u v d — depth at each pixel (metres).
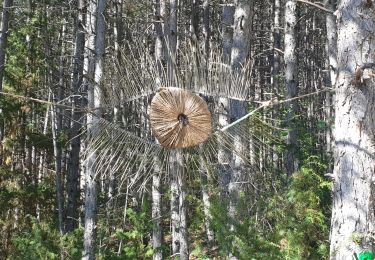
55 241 10.74
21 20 15.74
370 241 4.36
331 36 10.23
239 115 6.43
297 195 7.40
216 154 3.55
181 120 3.41
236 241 6.14
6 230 13.17
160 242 10.39
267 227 7.31
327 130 14.42
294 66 12.43
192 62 3.41
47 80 15.78
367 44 4.50
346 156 4.49
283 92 13.07
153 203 10.20
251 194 7.23
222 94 3.42
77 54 14.37
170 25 9.28
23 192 14.05
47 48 16.17
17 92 14.18
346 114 4.52
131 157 3.53
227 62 4.18
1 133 14.59
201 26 19.59
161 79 3.43
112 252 10.09
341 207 4.51
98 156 3.57
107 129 3.54
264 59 21.92
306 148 10.27
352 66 4.51
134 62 3.45
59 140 15.45
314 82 24.86
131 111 3.79
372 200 4.39
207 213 7.15
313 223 7.22
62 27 18.30
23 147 14.87
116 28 13.69
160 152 3.52
